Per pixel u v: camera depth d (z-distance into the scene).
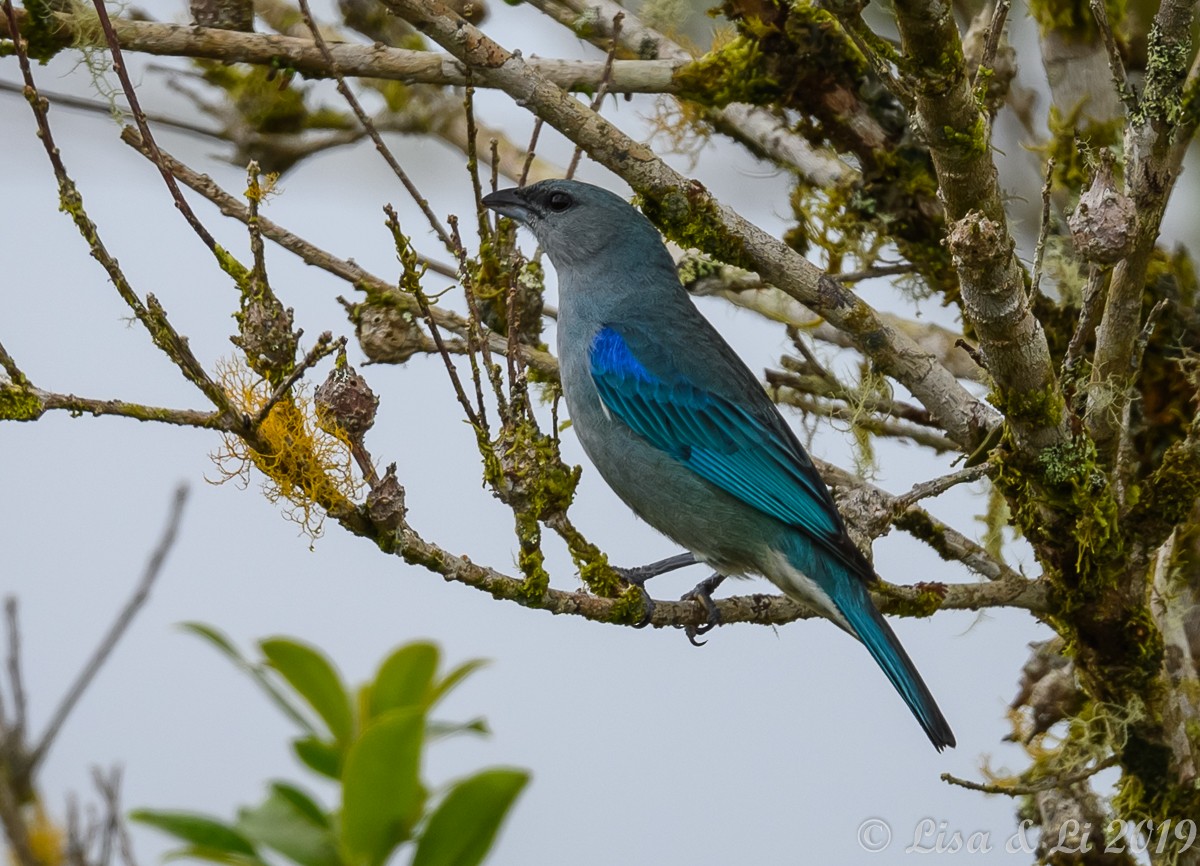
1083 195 9.68
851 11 9.27
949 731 11.39
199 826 6.97
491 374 9.81
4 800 5.62
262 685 7.38
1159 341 13.81
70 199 8.50
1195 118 10.66
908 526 12.12
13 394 8.69
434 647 7.50
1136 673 11.73
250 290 9.22
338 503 9.34
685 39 14.79
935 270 14.12
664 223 11.43
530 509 9.97
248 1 12.19
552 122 11.01
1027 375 10.35
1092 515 11.04
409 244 9.43
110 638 5.98
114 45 9.12
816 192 14.42
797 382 13.54
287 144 15.44
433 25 10.38
